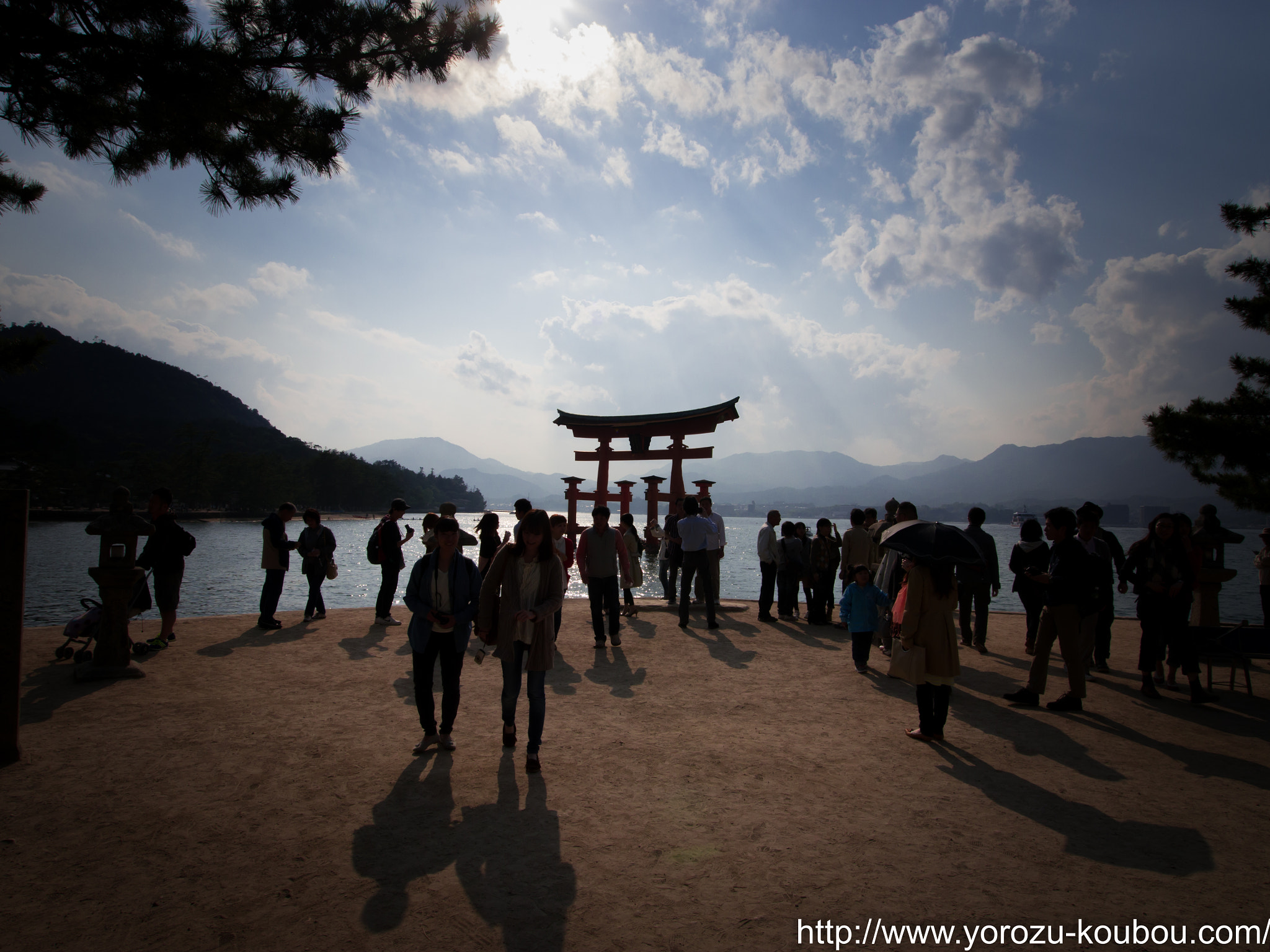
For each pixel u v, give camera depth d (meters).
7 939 2.82
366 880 3.38
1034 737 5.93
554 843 3.82
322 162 6.95
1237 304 10.73
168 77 5.82
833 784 4.78
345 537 83.62
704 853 3.72
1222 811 4.37
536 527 5.12
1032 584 9.55
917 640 5.79
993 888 3.37
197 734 5.65
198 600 22.25
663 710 6.64
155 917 3.02
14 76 5.89
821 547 11.91
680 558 13.84
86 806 4.21
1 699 4.91
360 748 5.39
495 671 8.26
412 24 6.55
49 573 30.06
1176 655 7.90
